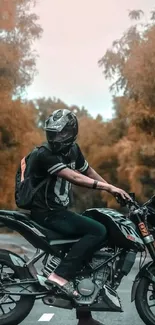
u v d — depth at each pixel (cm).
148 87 2333
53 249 690
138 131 2811
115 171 5459
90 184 683
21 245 2395
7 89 2548
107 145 5534
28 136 2775
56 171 682
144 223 694
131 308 927
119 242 684
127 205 693
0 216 691
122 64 2589
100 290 683
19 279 698
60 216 689
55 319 826
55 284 679
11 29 2492
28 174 691
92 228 684
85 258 684
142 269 705
